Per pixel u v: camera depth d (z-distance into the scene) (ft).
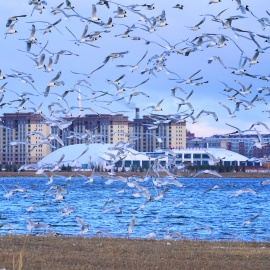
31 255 135.54
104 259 134.51
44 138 182.60
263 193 556.92
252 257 142.92
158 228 238.68
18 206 344.08
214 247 160.04
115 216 287.69
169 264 130.52
